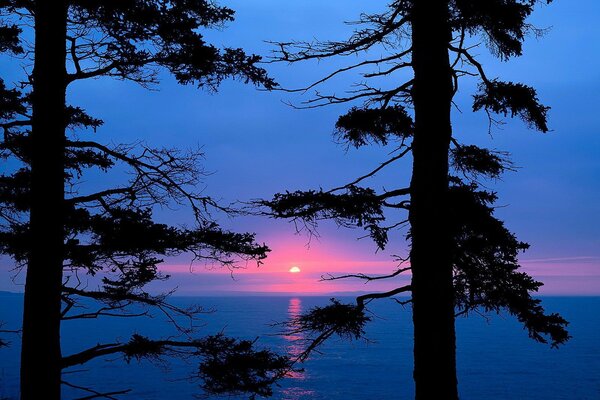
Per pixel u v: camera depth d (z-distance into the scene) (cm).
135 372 14850
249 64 795
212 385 860
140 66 766
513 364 18538
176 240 779
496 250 708
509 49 686
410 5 676
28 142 852
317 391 13162
